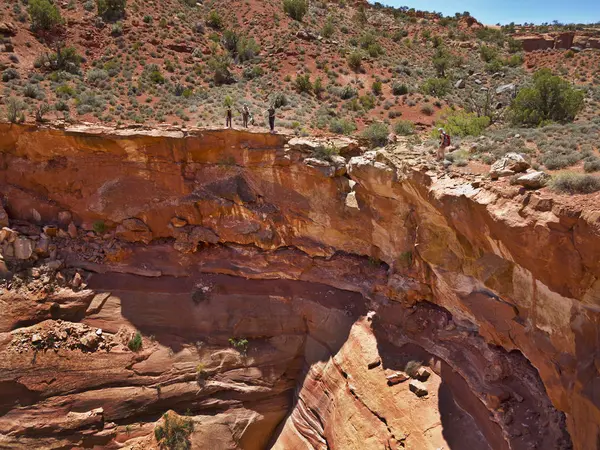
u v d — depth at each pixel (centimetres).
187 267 2380
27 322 2131
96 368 2028
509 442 1421
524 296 1354
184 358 2122
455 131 2600
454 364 1722
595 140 1669
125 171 2386
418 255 1838
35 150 2394
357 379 1898
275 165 2203
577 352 1162
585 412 1126
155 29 4288
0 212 2378
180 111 3120
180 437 1916
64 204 2475
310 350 2178
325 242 2252
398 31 6575
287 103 3456
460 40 6675
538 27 8319
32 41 3697
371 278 2147
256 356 2166
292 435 2025
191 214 2394
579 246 1062
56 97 3083
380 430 1712
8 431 1841
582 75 4769
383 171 1789
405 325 1930
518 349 1549
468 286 1606
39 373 1964
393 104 3659
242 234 2342
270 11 5225
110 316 2230
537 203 1164
